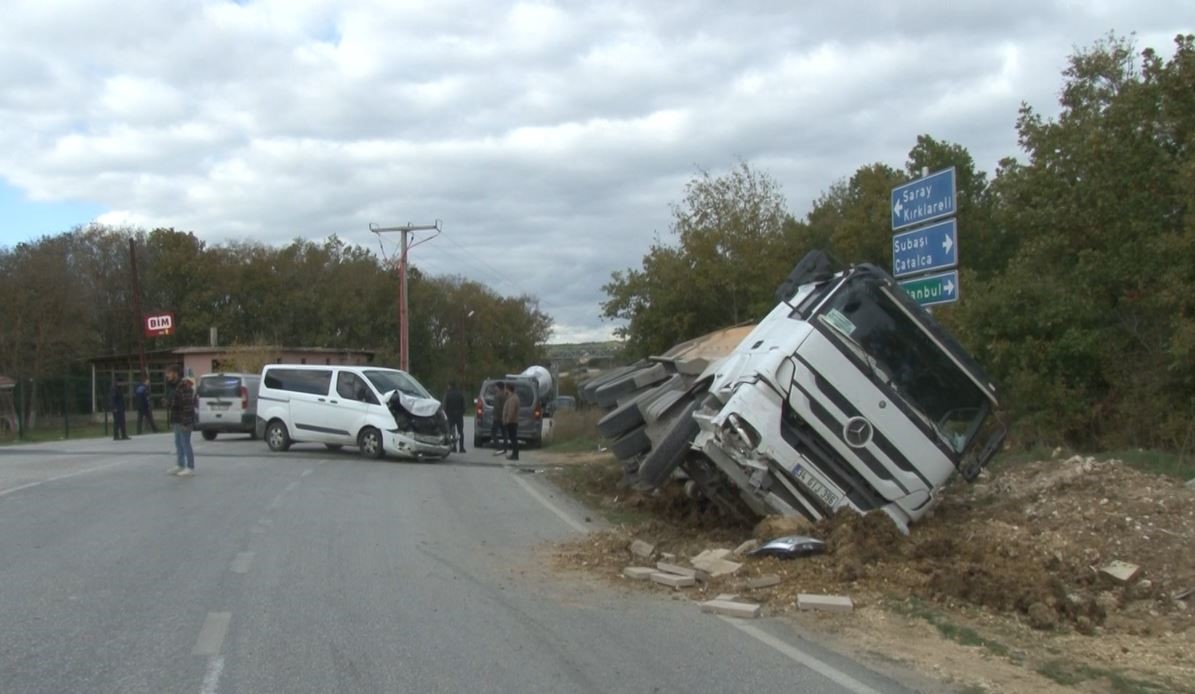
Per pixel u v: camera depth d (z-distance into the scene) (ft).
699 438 34.53
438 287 283.59
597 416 100.58
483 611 25.38
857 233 111.04
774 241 111.04
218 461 66.49
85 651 21.22
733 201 113.80
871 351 33.58
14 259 155.22
